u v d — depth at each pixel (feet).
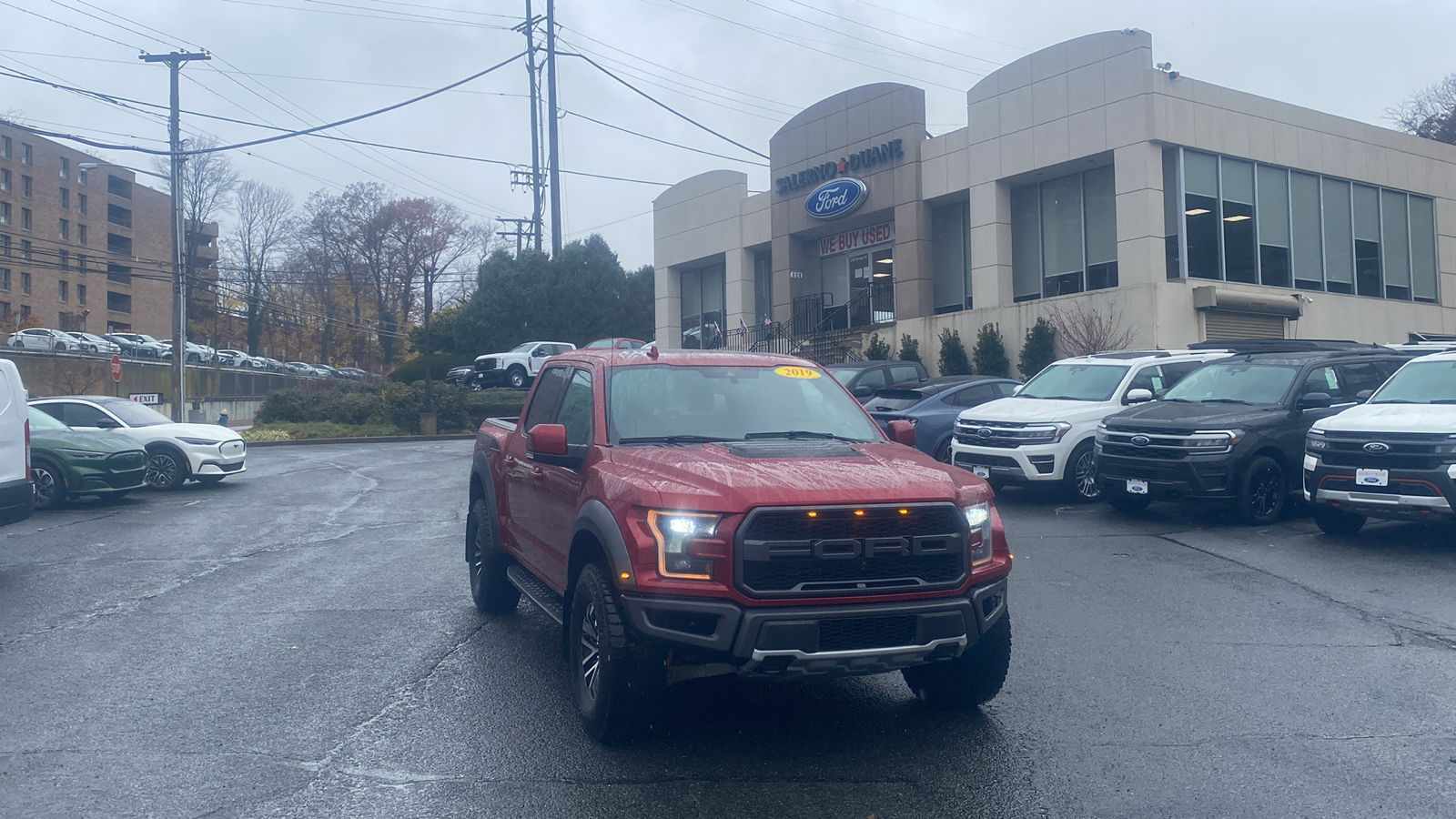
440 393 105.70
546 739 17.06
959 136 85.97
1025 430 43.70
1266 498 37.60
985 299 83.76
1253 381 40.65
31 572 31.89
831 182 96.27
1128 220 73.15
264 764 15.96
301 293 244.83
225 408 147.13
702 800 14.52
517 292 160.76
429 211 241.55
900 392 52.75
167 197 307.58
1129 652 21.77
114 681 20.45
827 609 14.83
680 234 120.16
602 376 19.97
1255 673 20.22
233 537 38.83
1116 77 73.92
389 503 48.75
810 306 101.71
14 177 250.98
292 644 23.20
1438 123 165.17
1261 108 78.89
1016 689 19.48
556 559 19.70
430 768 15.79
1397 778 14.99
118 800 14.57
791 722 17.88
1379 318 85.92
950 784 15.03
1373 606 25.52
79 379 129.70
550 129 131.03
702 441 18.60
